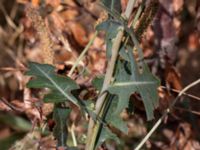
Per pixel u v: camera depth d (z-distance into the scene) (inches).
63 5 36.7
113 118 24.1
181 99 34.6
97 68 33.8
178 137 35.5
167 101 32.3
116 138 24.3
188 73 42.6
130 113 27.7
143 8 25.3
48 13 34.8
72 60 34.9
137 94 31.6
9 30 46.3
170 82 34.2
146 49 35.1
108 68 23.5
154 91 22.6
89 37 36.0
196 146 35.5
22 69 33.5
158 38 34.9
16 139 42.5
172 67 34.5
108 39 23.4
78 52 35.9
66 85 24.4
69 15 36.6
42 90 31.3
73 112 33.8
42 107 27.7
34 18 27.2
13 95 45.5
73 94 25.5
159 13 34.7
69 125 32.4
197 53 43.4
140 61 23.0
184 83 41.8
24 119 43.2
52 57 27.2
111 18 24.1
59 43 34.6
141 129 37.2
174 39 34.9
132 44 24.1
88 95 29.6
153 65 35.0
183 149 35.5
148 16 25.1
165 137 35.7
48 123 28.0
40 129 28.8
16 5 46.3
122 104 23.0
